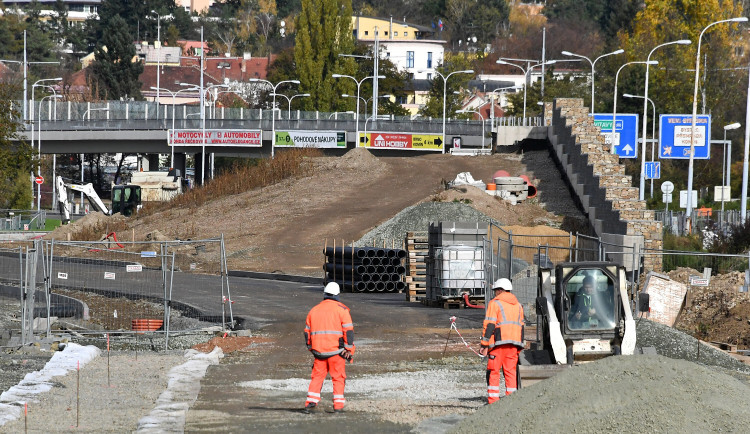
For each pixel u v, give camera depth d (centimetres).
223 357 7181
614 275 5350
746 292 9138
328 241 17450
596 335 5303
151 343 8106
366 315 9875
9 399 5175
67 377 5994
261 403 5262
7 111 18075
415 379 6128
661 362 4084
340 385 4972
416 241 11869
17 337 8262
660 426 3653
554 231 15138
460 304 10494
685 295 8506
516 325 5016
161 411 4919
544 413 3859
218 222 19838
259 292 12306
